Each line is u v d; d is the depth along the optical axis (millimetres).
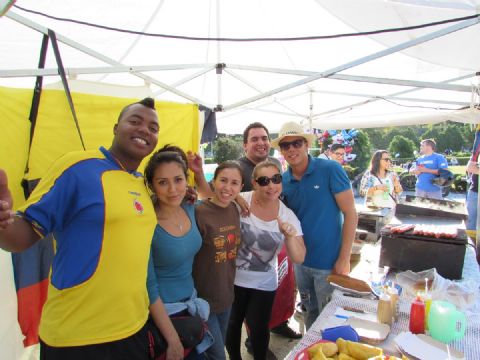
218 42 2934
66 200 1031
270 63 3367
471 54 2406
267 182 1880
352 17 2180
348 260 2082
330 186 2092
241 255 1974
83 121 2016
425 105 4828
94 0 2111
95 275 1055
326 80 4000
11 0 731
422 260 1855
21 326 2016
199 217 1717
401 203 2818
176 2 2291
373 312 1444
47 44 1871
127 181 1183
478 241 2367
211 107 3564
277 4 2307
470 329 1299
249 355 2549
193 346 1442
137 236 1141
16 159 1806
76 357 1055
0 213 803
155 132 1261
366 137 12016
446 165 5391
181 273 1514
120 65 2354
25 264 2016
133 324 1154
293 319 3127
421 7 1852
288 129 2117
